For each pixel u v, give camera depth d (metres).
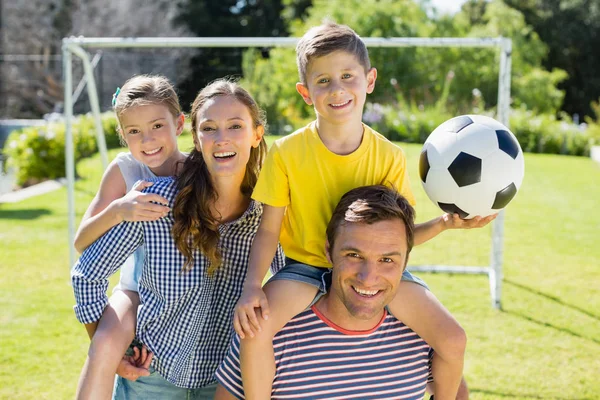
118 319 2.04
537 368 3.92
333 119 2.11
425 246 7.21
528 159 14.58
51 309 4.92
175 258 2.00
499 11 24.53
